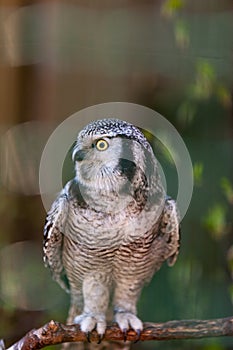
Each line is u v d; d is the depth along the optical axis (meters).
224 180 8.02
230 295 8.04
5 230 8.18
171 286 8.11
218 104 8.12
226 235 8.09
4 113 8.20
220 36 8.09
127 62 8.16
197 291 8.10
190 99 8.12
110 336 7.75
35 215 8.19
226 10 8.10
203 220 8.07
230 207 8.09
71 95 8.19
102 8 8.17
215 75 8.09
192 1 8.10
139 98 8.17
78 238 7.75
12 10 8.16
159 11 8.16
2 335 8.12
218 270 8.09
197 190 8.09
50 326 7.68
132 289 7.81
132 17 8.16
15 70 8.20
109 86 8.18
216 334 7.69
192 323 7.70
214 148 8.11
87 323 7.74
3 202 8.18
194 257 8.10
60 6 8.16
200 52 8.10
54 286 8.16
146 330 7.74
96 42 8.17
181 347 8.09
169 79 8.16
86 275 7.79
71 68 8.18
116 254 7.76
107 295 7.80
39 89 8.20
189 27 8.10
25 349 7.67
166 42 8.15
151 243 7.76
